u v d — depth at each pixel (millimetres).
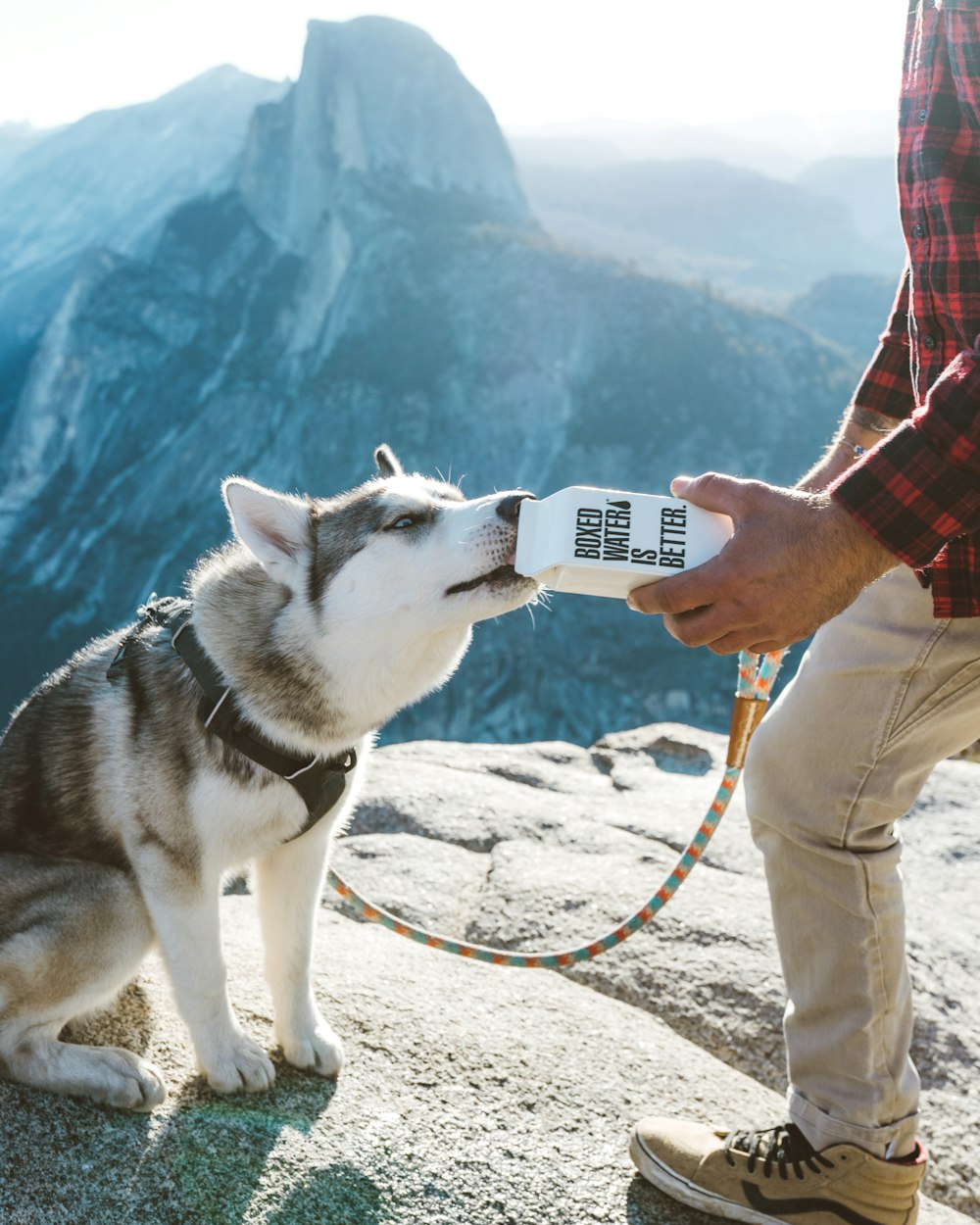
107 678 2508
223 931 3215
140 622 2596
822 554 1617
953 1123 2936
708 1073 2826
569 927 3584
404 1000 2838
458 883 3877
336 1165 2172
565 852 4195
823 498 1646
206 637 2393
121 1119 2193
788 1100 2193
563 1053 2734
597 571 1760
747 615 1678
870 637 1947
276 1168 2135
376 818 4410
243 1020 2660
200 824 2340
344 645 2428
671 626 1770
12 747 2613
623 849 4230
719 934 3557
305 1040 2469
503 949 3484
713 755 5785
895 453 1599
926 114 1815
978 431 1545
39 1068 2232
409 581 2404
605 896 3775
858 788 1987
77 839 2465
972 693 1924
